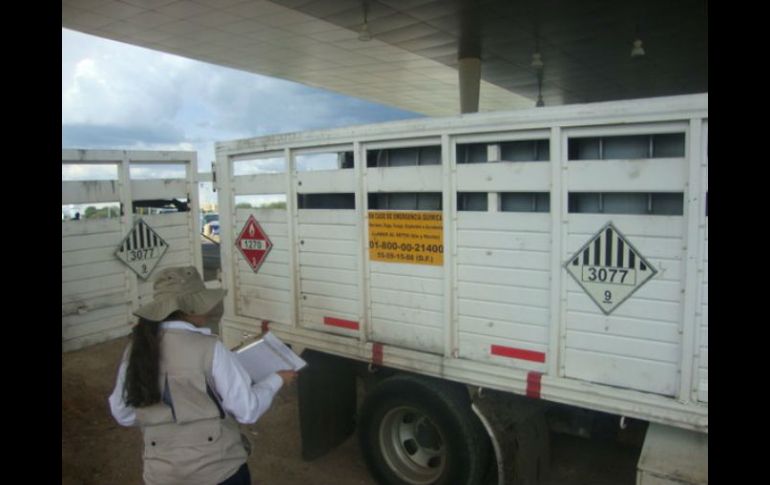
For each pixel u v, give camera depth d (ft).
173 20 37.78
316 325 14.58
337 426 15.37
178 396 7.88
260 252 15.78
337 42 43.68
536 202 10.85
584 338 10.33
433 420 12.19
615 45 43.06
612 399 9.98
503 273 11.20
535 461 12.26
